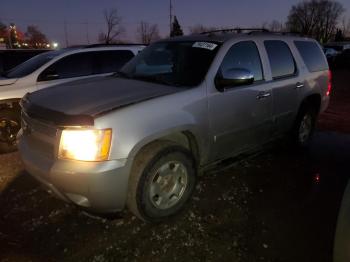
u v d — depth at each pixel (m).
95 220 3.30
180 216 3.37
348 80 17.00
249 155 4.38
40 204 3.59
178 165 3.23
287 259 2.79
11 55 8.16
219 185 4.06
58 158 2.78
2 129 5.27
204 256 2.80
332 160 4.98
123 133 2.78
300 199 3.79
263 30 4.85
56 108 2.96
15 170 4.51
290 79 4.62
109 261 2.74
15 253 2.82
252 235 3.10
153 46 4.42
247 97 3.88
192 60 3.73
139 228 3.17
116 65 6.87
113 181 2.75
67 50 6.30
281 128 4.68
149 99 3.05
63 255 2.80
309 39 5.38
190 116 3.27
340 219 2.22
